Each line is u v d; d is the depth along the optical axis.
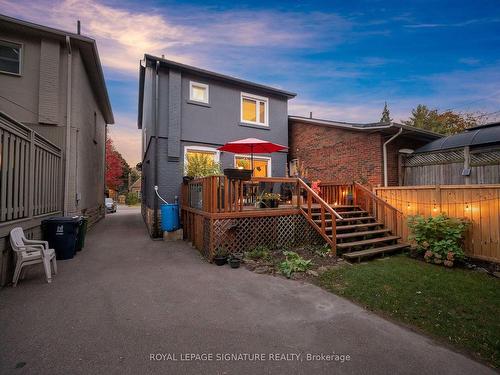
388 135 9.19
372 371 2.38
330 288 4.41
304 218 7.40
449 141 8.56
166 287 4.38
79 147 9.17
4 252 4.37
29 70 8.45
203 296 4.03
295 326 3.17
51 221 6.02
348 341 2.87
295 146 12.81
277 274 5.11
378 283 4.57
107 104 14.33
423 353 2.68
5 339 2.76
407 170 9.44
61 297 3.89
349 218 7.64
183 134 9.77
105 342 2.74
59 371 2.28
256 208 7.17
